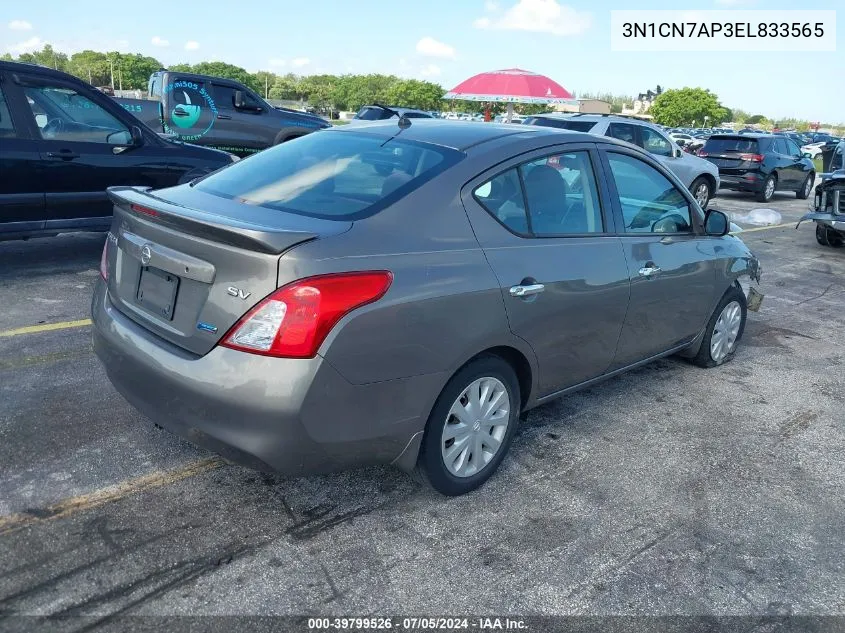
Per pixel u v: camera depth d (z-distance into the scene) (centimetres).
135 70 13262
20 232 635
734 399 482
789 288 850
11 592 246
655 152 1341
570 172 372
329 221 282
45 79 639
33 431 356
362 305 262
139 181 704
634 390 485
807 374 544
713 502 347
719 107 10325
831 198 1098
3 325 502
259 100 1330
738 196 1927
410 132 357
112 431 363
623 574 286
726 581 287
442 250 296
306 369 251
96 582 255
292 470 267
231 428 257
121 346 292
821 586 289
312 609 252
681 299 453
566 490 346
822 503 354
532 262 331
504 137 353
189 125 1247
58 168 642
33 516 289
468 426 321
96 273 659
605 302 377
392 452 290
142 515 296
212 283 262
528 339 333
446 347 291
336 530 298
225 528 293
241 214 291
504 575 279
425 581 271
